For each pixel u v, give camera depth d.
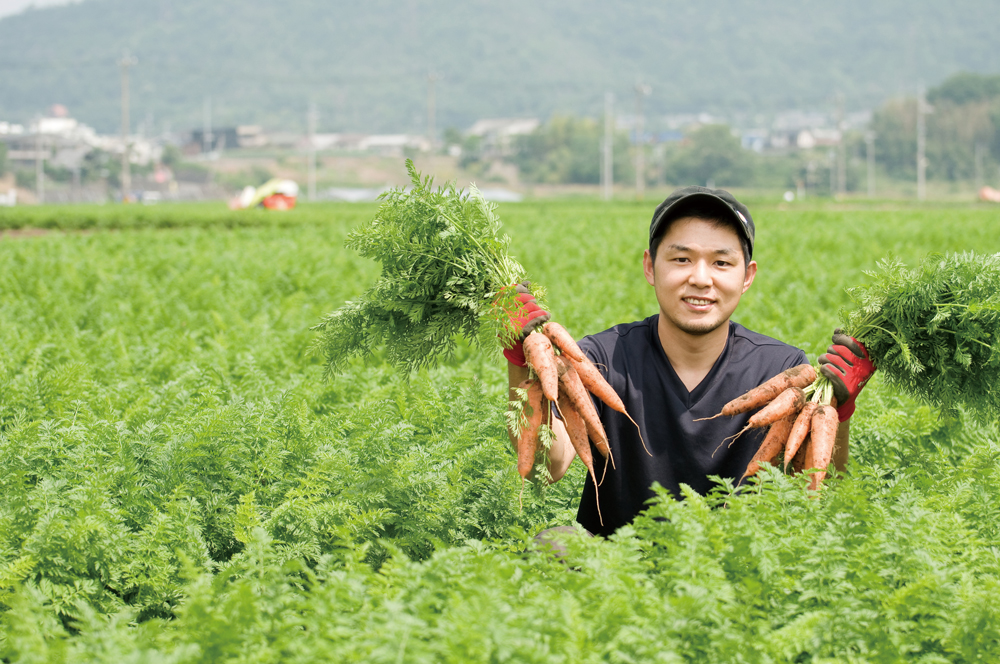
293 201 55.66
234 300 13.65
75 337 9.95
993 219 32.78
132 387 7.65
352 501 4.54
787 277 15.61
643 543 3.57
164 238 27.53
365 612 3.17
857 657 3.11
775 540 3.46
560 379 3.74
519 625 2.93
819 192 190.25
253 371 7.50
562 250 21.44
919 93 150.00
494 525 4.69
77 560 4.08
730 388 4.04
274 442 5.14
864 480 4.22
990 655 3.14
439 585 3.31
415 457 4.86
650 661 2.86
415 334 4.04
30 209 42.78
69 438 5.38
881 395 6.29
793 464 3.97
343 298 14.04
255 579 3.70
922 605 3.28
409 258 3.97
